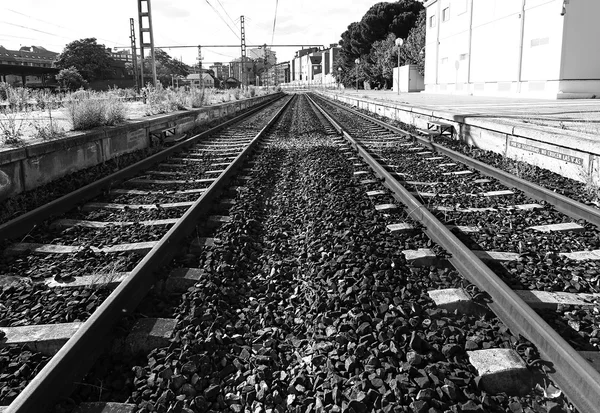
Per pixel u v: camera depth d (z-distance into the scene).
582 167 8.12
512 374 2.89
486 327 3.46
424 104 21.33
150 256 4.41
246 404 2.83
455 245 4.73
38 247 5.35
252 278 4.57
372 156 11.23
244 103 35.25
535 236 5.51
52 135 9.39
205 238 5.46
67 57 84.62
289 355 3.32
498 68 31.17
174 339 3.34
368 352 3.13
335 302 3.81
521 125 10.44
